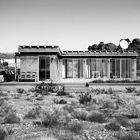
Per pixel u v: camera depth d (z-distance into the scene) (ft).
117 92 65.62
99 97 53.88
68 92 65.10
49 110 34.91
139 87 68.44
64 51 93.56
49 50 78.59
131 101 46.70
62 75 95.55
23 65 78.64
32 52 78.48
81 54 92.68
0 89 68.49
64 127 23.85
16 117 28.40
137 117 30.76
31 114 30.60
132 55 91.56
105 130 23.76
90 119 28.63
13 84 68.85
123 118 28.17
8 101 46.60
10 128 24.00
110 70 93.81
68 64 96.37
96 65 94.48
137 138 20.03
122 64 93.09
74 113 31.40
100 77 93.91
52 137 19.94
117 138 20.84
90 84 67.97
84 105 41.34
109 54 91.61
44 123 25.62
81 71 95.35
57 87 67.56
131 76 92.22
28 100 48.57
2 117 30.19
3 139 19.08
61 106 40.32
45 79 79.77
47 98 52.65
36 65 78.38
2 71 88.84
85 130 23.70
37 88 67.46
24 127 24.79
